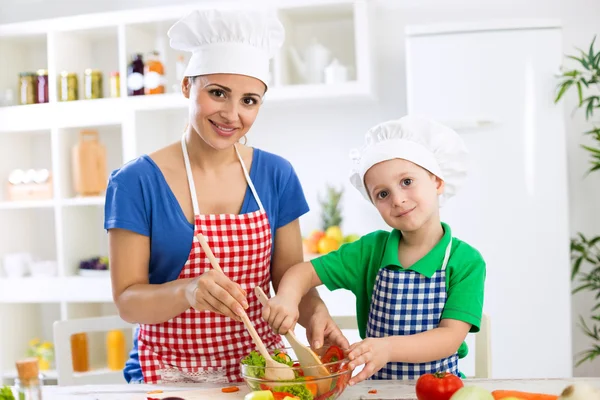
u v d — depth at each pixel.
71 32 3.19
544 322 2.55
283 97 2.86
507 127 2.55
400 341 1.22
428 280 1.36
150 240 1.41
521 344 2.56
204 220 1.39
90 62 3.37
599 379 1.19
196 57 1.33
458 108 2.58
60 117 3.11
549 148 2.53
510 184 2.55
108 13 3.02
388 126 1.39
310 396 1.04
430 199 1.36
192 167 1.44
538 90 2.54
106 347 3.29
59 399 1.19
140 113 3.05
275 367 1.07
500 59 2.55
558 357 2.54
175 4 3.30
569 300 2.53
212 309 1.19
